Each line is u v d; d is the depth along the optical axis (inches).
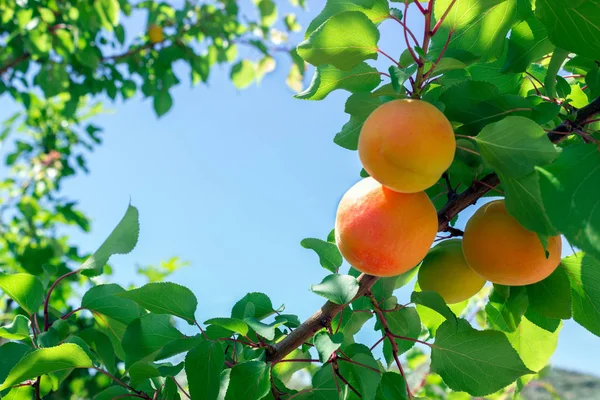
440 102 15.8
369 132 14.8
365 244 15.4
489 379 16.9
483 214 17.0
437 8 17.2
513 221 16.5
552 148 14.7
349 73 17.3
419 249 15.5
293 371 19.7
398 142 14.4
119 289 18.8
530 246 16.3
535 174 15.0
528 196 15.3
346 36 16.1
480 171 17.7
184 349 16.8
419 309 19.2
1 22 46.8
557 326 18.3
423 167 14.5
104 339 18.9
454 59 15.4
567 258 17.9
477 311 35.4
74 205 52.9
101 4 43.0
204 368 16.2
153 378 17.7
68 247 47.3
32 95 55.9
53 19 43.5
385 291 18.4
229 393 16.1
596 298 17.9
